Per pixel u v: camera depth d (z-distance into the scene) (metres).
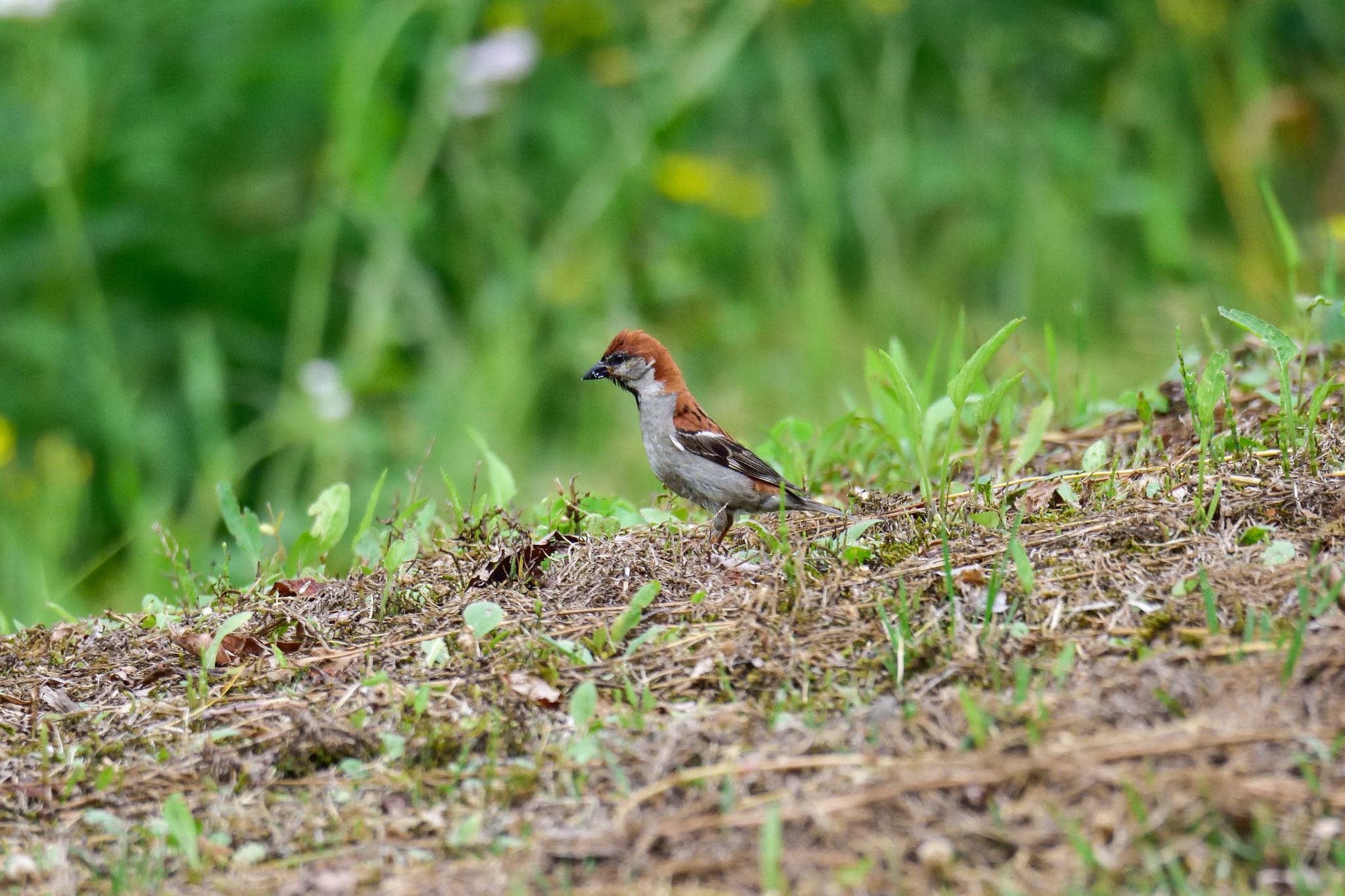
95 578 15.08
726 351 17.98
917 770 5.74
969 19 20.45
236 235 17.88
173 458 16.47
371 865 5.75
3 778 6.68
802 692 6.67
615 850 5.59
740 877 5.35
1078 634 6.79
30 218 17.03
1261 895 5.01
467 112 17.97
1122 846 5.27
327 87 17.94
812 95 19.95
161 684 7.62
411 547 8.50
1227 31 19.81
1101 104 20.67
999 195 18.98
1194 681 6.10
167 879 5.84
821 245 17.48
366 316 16.67
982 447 8.90
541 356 17.80
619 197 18.44
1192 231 19.25
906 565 7.67
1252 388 10.09
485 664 7.30
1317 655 6.11
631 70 19.20
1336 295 10.95
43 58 17.50
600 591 7.98
